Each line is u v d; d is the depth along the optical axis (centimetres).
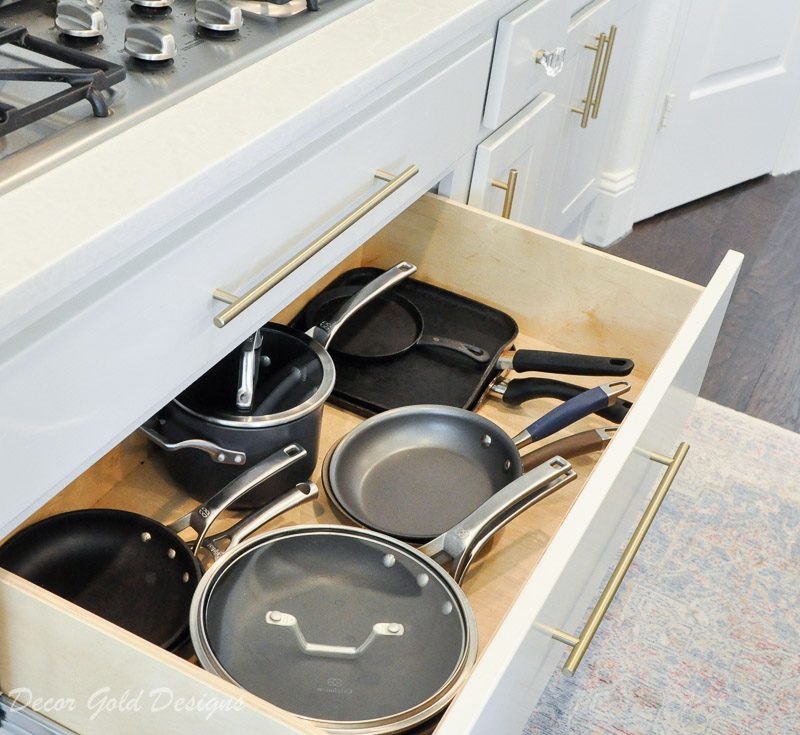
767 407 178
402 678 74
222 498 83
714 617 132
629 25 172
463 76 101
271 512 85
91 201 57
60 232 54
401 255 121
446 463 99
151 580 82
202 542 83
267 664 74
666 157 230
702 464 159
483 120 113
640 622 130
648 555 140
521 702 72
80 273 54
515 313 117
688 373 94
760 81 236
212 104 70
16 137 63
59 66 72
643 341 109
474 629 74
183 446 85
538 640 66
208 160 63
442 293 119
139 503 92
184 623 78
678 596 135
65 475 64
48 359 57
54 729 72
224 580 78
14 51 74
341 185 84
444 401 107
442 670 73
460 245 115
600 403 95
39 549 81
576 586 77
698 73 220
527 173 137
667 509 149
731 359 190
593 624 76
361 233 92
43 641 64
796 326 202
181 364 71
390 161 92
